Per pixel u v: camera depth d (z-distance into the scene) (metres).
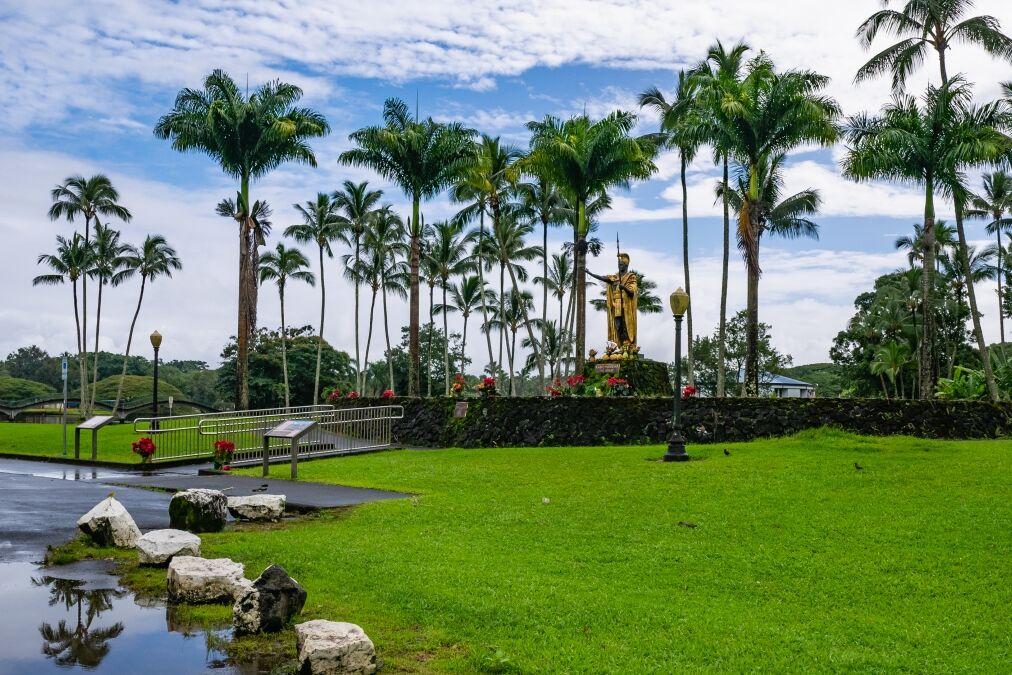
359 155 38.69
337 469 20.52
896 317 64.38
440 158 37.97
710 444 22.58
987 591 9.53
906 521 12.34
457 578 9.92
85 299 66.25
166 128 41.28
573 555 11.34
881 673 7.45
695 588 9.96
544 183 47.44
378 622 8.56
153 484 18.23
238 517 13.90
